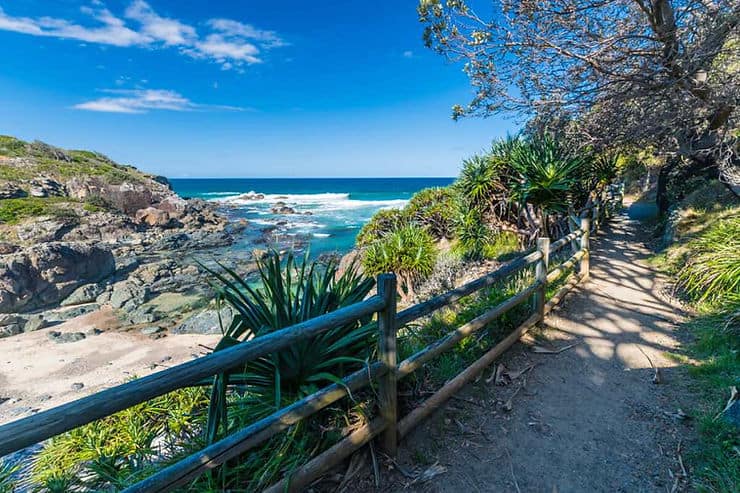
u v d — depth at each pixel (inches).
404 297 289.3
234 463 80.3
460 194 359.3
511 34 200.4
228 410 93.4
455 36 207.6
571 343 151.3
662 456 91.6
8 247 727.7
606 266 248.1
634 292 200.8
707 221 244.4
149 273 677.9
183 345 434.9
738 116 211.8
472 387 120.6
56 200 1065.5
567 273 226.4
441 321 160.7
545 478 87.4
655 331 156.6
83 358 410.6
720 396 108.3
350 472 86.1
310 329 69.6
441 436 99.7
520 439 99.5
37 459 130.1
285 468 77.6
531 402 115.0
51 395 338.6
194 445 89.3
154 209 1137.4
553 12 185.5
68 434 128.3
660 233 303.9
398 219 422.6
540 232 302.2
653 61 193.8
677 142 242.5
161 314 527.5
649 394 116.5
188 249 900.6
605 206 381.4
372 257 312.5
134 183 1289.4
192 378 54.5
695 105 198.1
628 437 99.1
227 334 94.8
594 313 177.5
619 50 191.3
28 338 467.8
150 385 50.4
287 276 103.8
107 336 466.9
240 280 100.6
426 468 89.1
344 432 85.5
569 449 96.0
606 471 88.7
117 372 377.4
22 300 553.0
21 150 1434.5
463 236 338.0
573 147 284.5
